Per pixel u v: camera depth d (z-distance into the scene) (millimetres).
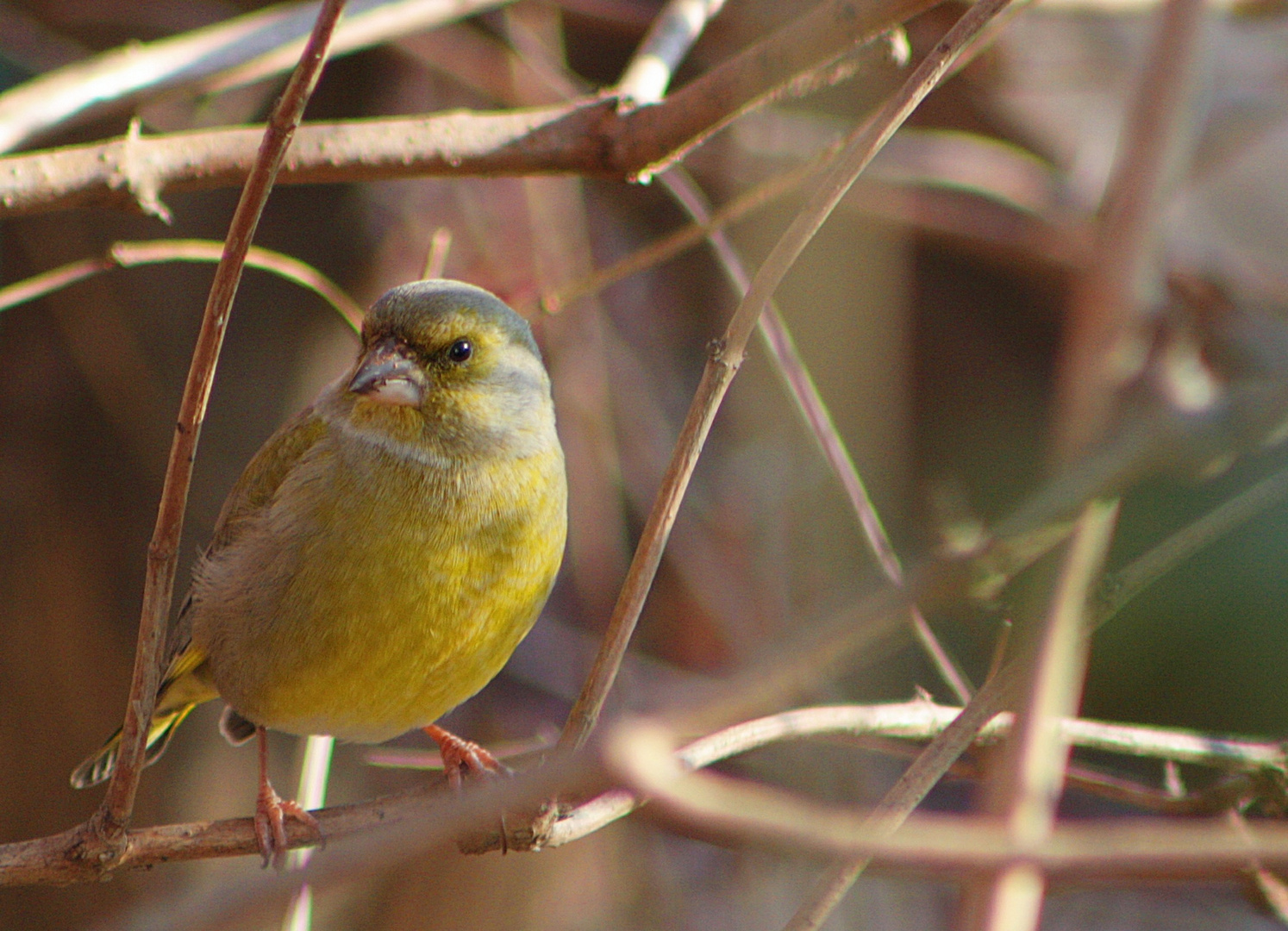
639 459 13055
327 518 7242
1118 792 7270
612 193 13719
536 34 12250
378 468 7309
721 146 11844
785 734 6344
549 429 7848
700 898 13312
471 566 7289
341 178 7070
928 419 14555
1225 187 14688
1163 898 12047
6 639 11898
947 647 11898
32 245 11797
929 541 10906
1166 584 11898
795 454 11016
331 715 7422
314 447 7504
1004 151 13453
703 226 8055
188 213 12109
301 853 6848
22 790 11828
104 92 7969
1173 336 10164
